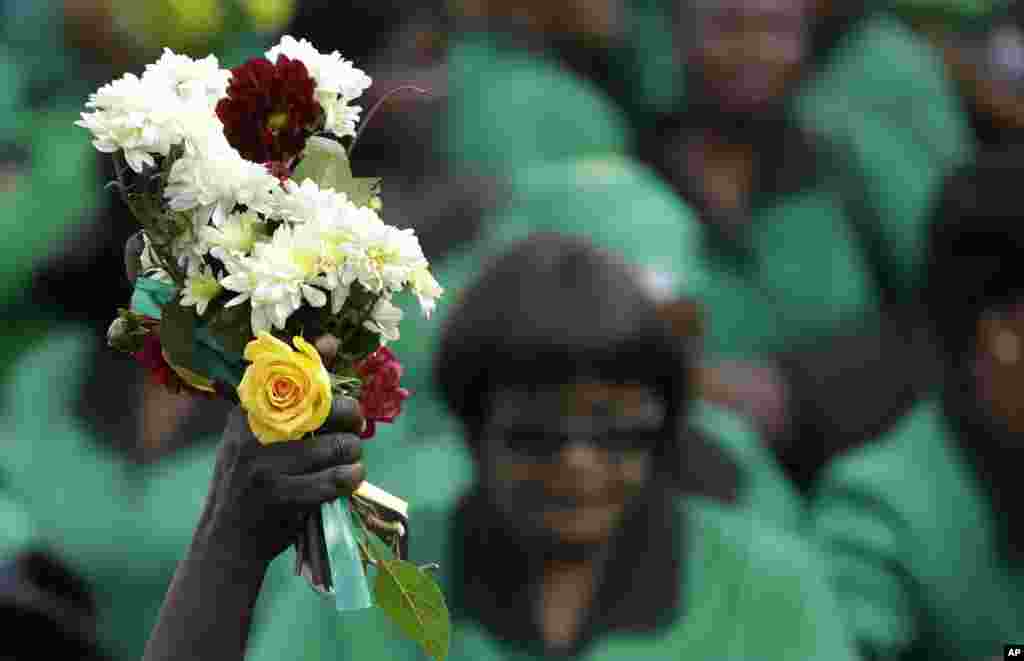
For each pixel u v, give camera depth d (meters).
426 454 6.80
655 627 5.94
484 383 5.95
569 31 10.17
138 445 8.06
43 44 10.98
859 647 7.21
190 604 3.45
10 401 8.25
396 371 3.67
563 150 9.57
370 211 3.54
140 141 3.45
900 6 11.72
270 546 3.49
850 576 7.31
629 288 5.89
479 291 6.02
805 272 10.39
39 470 7.98
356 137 3.74
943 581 7.32
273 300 3.44
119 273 8.49
